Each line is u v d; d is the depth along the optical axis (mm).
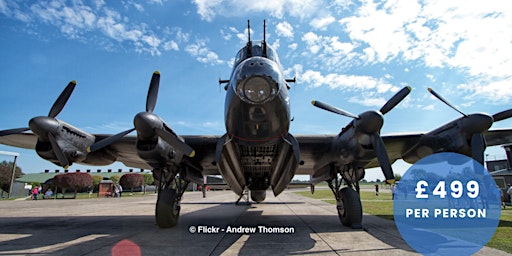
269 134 6094
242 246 4980
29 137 8117
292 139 6438
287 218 9266
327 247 4906
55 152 6270
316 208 13914
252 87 5113
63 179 30344
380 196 27125
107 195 34562
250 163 8391
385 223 7914
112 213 11430
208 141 7793
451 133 6648
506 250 4719
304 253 4500
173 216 7012
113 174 63781
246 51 7066
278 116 5730
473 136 6316
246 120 5766
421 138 7328
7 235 6117
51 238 5730
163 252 4562
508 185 18734
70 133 6676
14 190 45406
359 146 6312
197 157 8445
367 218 9227
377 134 6098
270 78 5027
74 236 5938
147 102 6562
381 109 6758
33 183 53938
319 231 6496
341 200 7449
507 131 7621
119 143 7734
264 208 14188
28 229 6938
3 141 8508
